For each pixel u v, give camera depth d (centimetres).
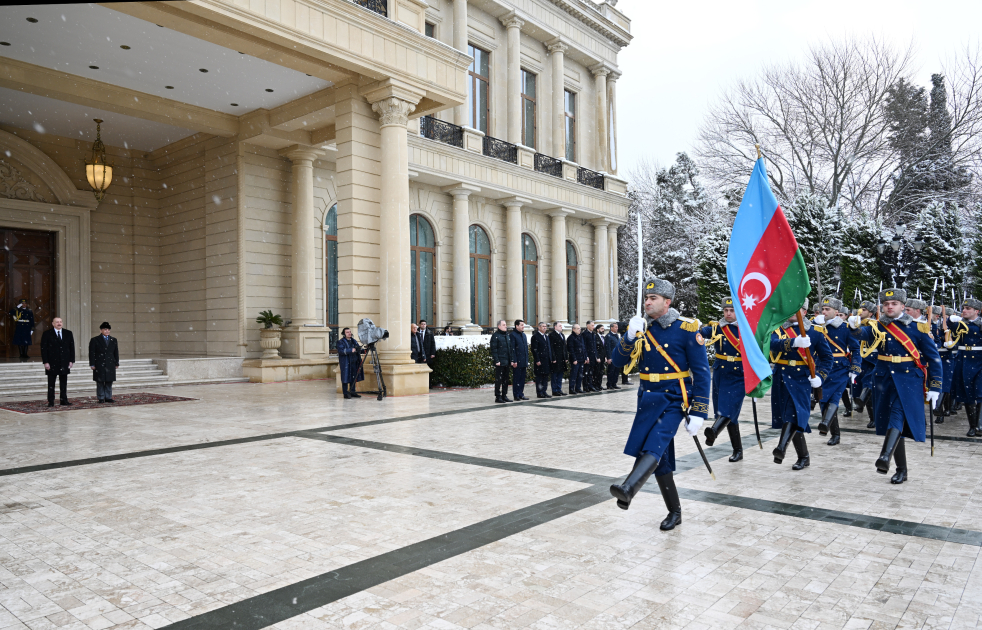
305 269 1981
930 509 541
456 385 1734
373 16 1457
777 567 409
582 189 2958
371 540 463
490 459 749
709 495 588
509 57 2647
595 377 1695
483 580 389
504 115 2670
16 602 362
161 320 2172
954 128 3102
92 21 1299
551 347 1534
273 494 591
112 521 512
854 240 2531
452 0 2409
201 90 1691
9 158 1873
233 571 406
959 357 978
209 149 1995
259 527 495
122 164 2120
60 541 464
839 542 456
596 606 352
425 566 412
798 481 645
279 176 2009
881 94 3150
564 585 381
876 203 3366
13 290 1919
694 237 3997
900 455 637
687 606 352
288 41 1323
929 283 2403
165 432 950
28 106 1745
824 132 3219
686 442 887
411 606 353
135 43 1407
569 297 3094
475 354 1755
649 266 4153
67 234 1980
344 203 1544
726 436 938
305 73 1511
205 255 2012
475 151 2423
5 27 1326
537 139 2859
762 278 604
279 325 1945
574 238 3094
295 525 498
